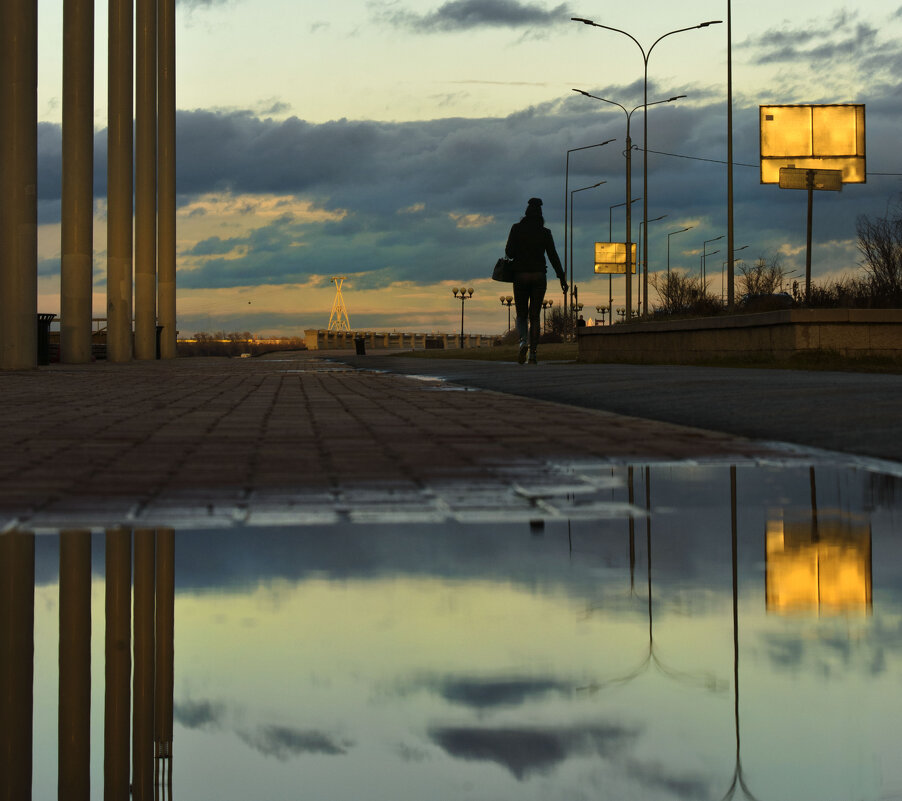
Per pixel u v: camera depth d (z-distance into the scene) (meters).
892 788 1.57
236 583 3.14
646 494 5.04
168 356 45.88
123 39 36.72
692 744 1.74
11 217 23.08
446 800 1.52
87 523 4.28
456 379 18.66
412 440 7.72
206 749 1.76
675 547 3.69
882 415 8.24
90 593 3.04
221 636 2.53
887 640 2.42
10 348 23.47
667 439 7.67
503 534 4.00
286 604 2.86
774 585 3.04
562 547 3.71
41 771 1.84
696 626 2.57
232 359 45.53
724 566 3.34
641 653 2.32
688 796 1.53
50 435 8.00
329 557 3.55
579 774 1.61
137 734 1.90
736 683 2.08
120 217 37.25
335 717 1.90
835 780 1.60
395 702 1.98
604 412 10.52
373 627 2.59
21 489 5.20
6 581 3.21
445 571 3.30
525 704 1.96
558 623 2.61
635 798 1.52
